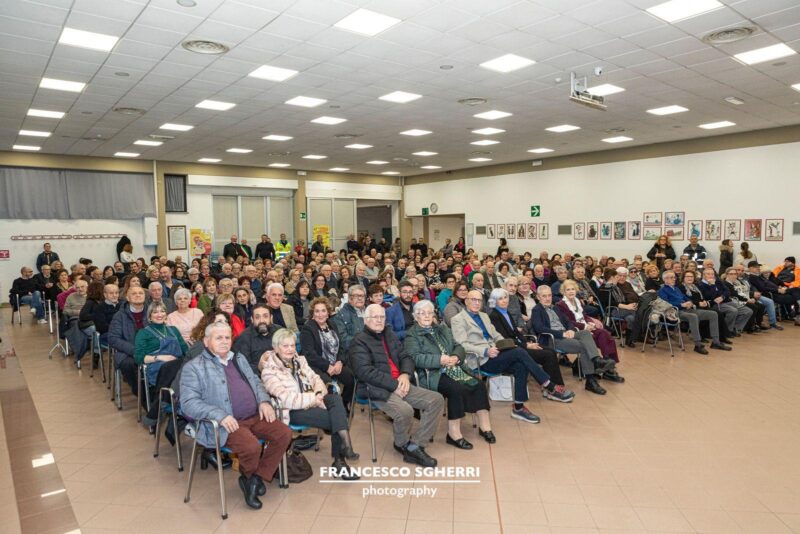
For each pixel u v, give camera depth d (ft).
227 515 10.71
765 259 38.04
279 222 59.62
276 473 12.39
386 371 13.99
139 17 16.85
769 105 30.58
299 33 18.49
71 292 25.49
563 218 50.47
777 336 28.40
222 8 16.30
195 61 21.24
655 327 26.25
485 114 32.12
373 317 14.20
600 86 26.30
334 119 32.76
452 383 14.15
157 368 15.08
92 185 47.03
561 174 50.42
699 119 34.30
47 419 16.51
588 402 17.78
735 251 39.45
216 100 27.66
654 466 12.77
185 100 27.43
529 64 22.57
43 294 35.37
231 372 12.23
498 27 18.31
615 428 15.33
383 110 30.53
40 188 44.62
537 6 16.63
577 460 13.17
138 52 20.08
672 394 18.45
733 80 25.43
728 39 19.88
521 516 10.53
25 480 12.42
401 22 17.71
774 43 20.44
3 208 43.09
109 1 15.62
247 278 23.54
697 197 41.45
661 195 43.55
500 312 18.37
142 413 16.74
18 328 32.96
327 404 12.66
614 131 38.22
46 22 17.10
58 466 13.14
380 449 14.17
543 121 34.32
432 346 14.92
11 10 16.14
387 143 41.88
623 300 27.07
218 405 11.62
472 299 17.07
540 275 31.58
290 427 12.30
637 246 45.21
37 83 23.77
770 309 30.45
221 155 47.19
